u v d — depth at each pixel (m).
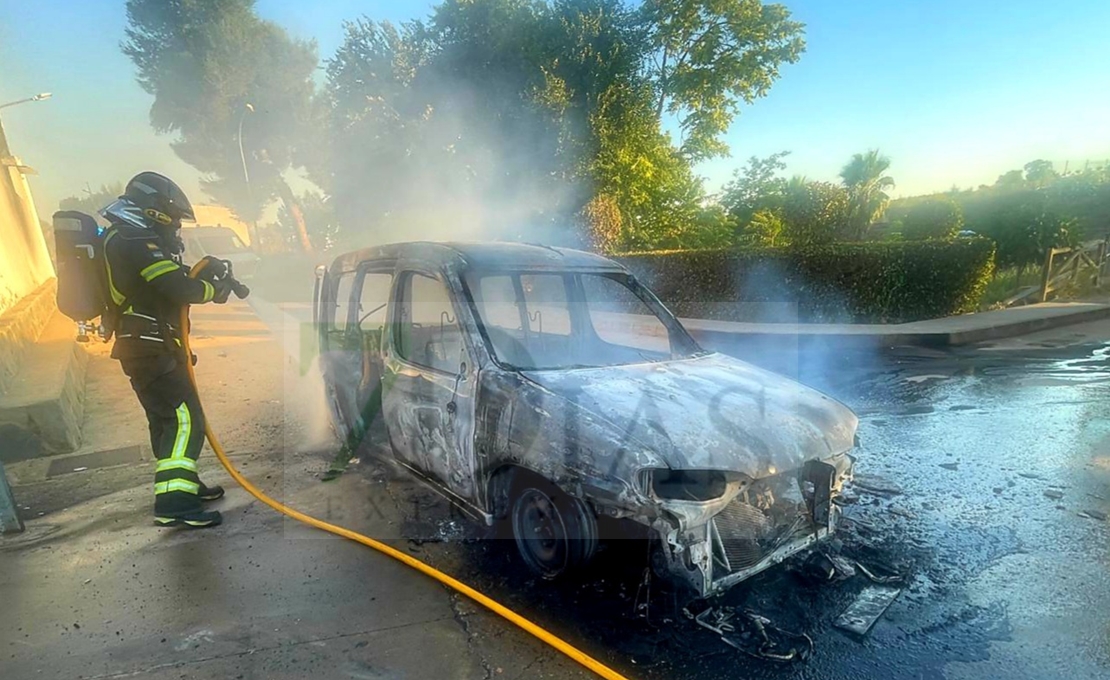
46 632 2.59
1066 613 2.65
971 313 11.54
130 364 3.46
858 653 2.41
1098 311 11.86
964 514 3.61
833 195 17.52
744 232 20.56
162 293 3.36
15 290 8.38
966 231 15.95
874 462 4.49
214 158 22.23
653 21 20.56
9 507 3.47
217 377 7.29
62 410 4.81
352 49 19.14
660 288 12.95
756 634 2.51
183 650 2.47
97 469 4.48
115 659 2.42
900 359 8.23
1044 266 13.62
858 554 3.15
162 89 19.58
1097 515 3.57
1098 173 18.33
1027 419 5.47
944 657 2.38
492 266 3.50
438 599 2.82
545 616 2.67
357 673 2.33
